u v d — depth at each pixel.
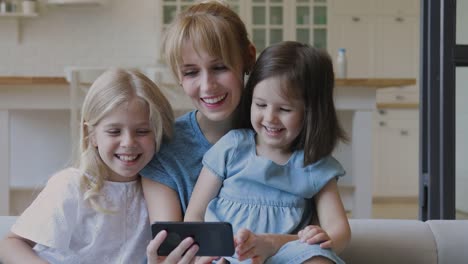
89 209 1.23
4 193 3.27
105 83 1.23
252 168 1.24
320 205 1.26
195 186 1.28
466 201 1.98
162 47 1.36
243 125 1.35
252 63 1.35
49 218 1.20
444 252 1.37
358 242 1.35
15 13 5.14
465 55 1.91
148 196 1.28
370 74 5.52
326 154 1.26
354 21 5.48
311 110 1.22
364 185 3.27
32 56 5.34
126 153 1.22
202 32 1.24
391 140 5.38
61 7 5.34
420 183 1.98
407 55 5.53
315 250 1.10
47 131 3.56
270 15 5.47
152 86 1.28
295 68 1.19
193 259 1.09
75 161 1.34
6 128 3.26
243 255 1.09
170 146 1.33
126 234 1.26
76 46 5.38
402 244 1.36
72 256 1.21
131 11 5.41
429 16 1.92
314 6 5.48
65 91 3.24
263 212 1.23
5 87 3.22
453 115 1.92
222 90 1.27
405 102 5.59
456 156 1.98
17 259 1.17
